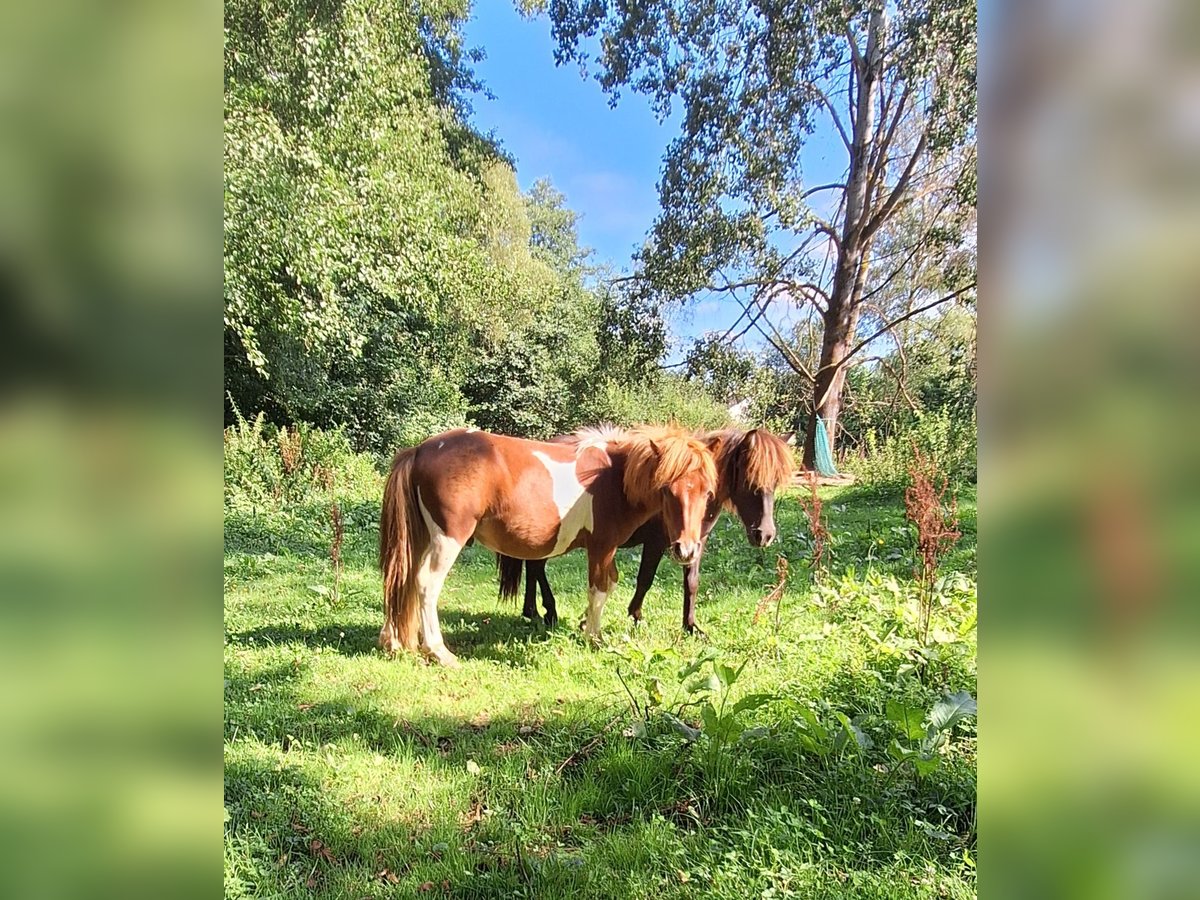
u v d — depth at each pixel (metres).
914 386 12.99
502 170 15.12
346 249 7.85
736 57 12.75
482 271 11.24
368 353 14.63
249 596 5.45
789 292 13.91
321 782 2.53
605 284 16.38
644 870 2.07
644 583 4.65
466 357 17.50
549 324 18.05
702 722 2.97
